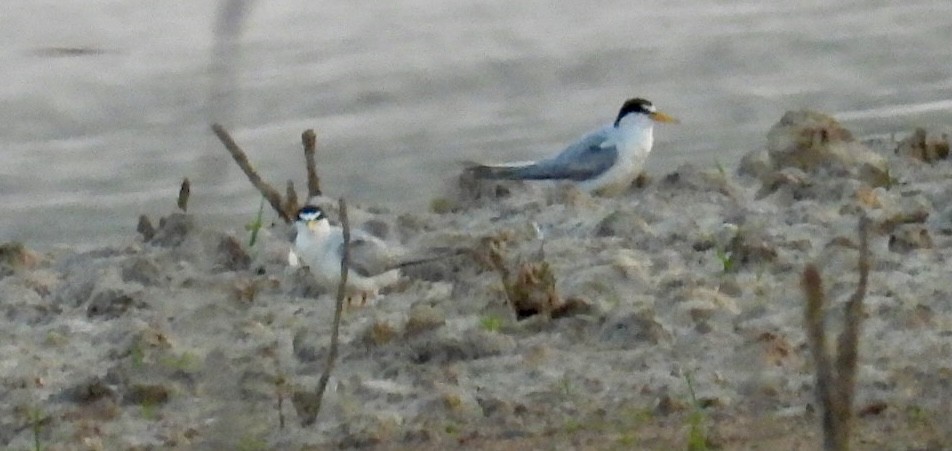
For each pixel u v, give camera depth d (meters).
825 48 23.55
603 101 21.92
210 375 11.25
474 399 10.94
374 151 19.77
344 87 22.38
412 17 25.56
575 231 14.67
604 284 12.80
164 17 25.27
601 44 24.22
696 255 13.66
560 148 19.95
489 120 21.20
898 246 13.19
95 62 23.25
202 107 21.59
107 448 10.54
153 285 13.69
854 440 9.56
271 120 21.25
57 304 13.45
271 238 14.88
